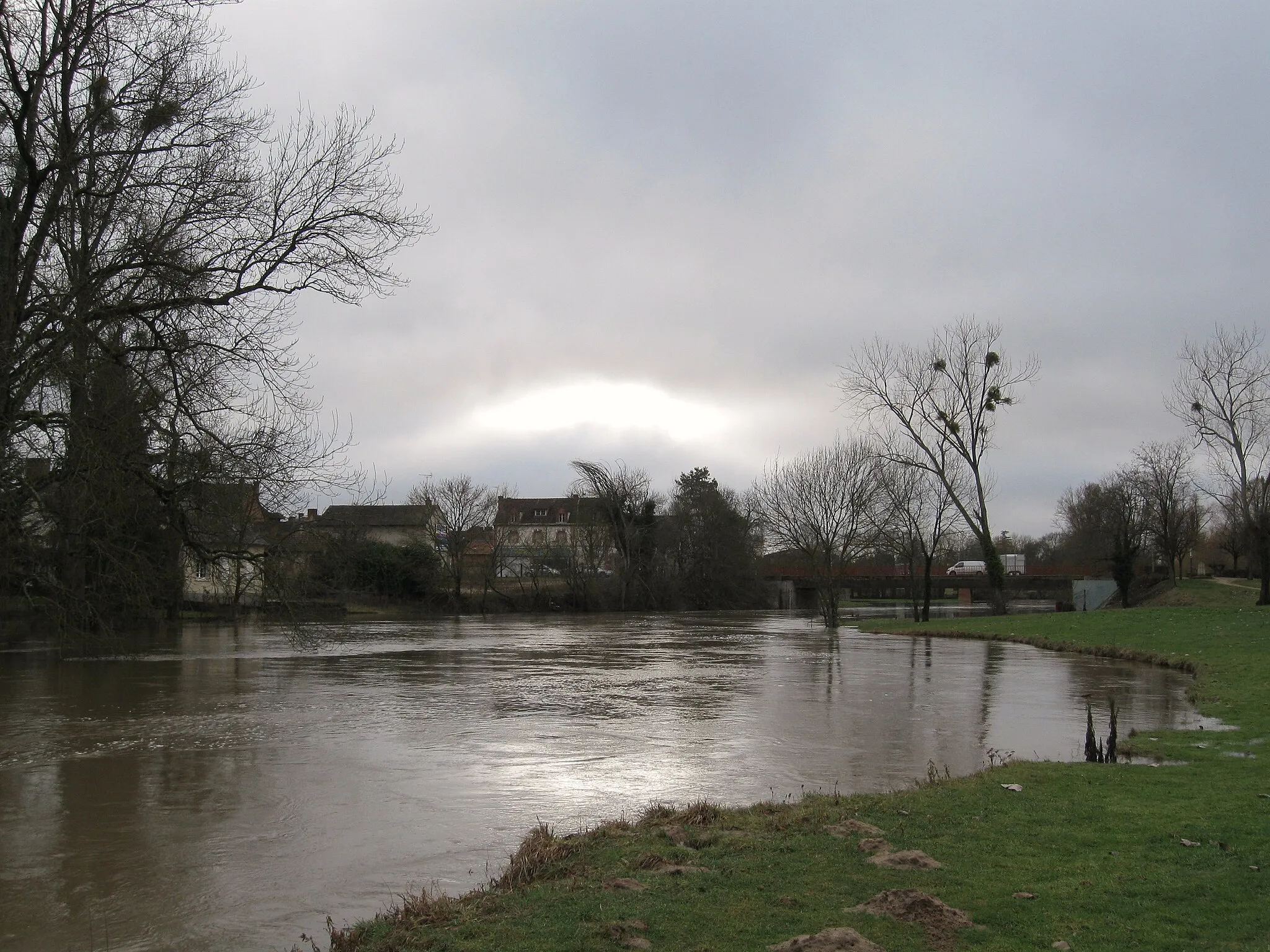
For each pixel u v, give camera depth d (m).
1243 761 13.47
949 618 61.72
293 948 7.74
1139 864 8.24
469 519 87.56
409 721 20.44
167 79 20.88
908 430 58.88
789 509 61.81
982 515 58.72
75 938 8.05
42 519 21.95
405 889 9.20
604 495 89.88
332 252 21.80
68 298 18.98
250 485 22.88
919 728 18.77
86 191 20.50
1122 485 84.12
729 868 8.41
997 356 57.34
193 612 60.50
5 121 20.12
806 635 52.62
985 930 6.77
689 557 93.81
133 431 20.12
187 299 20.25
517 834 11.16
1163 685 25.28
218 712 22.33
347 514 42.91
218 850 10.68
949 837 9.29
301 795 13.41
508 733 18.64
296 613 25.86
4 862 10.27
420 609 83.12
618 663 35.19
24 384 18.50
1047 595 98.06
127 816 12.25
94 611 23.53
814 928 6.86
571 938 6.75
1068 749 16.03
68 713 22.14
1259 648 29.17
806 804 11.18
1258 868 7.99
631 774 14.51
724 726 19.31
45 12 20.30
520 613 85.19
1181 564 87.06
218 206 21.00
